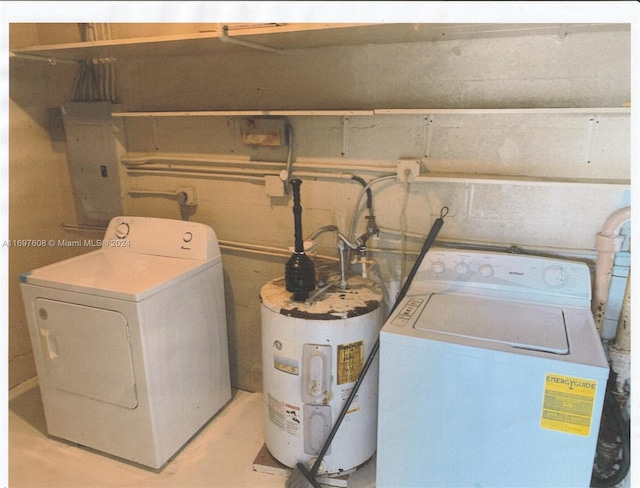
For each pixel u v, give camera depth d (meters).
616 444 1.72
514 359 1.37
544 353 1.38
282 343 1.81
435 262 1.88
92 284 1.91
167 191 2.52
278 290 1.94
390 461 1.62
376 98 1.98
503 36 1.74
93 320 1.91
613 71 1.65
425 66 1.88
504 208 1.89
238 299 2.51
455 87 1.85
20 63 2.52
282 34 1.70
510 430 1.43
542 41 1.70
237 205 2.37
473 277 1.83
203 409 2.29
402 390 1.54
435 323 1.58
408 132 1.96
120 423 2.02
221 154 2.34
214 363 2.33
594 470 1.77
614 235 1.70
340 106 2.05
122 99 2.49
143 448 2.01
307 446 1.90
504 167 1.86
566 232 1.83
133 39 1.88
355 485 1.98
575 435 1.35
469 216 1.95
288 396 1.86
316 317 1.73
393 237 2.09
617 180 1.70
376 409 1.94
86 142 2.59
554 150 1.78
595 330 1.53
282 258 2.34
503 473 1.48
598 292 1.76
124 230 2.37
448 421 1.50
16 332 2.68
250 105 2.21
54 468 2.07
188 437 2.20
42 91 2.66
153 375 1.93
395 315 1.65
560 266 1.73
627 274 1.73
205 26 2.21
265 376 1.96
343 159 2.10
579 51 1.67
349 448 1.89
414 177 1.88
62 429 2.19
